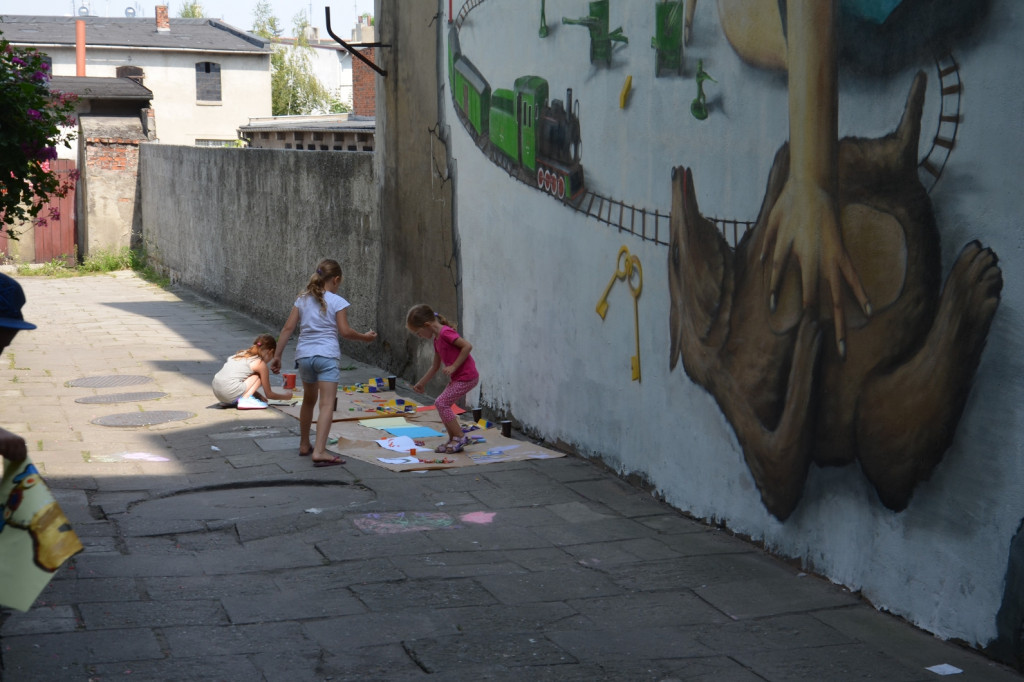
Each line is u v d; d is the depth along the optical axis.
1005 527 4.27
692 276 6.37
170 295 19.50
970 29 4.30
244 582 5.24
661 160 6.62
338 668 4.24
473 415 9.16
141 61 48.12
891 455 4.86
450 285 9.98
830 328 5.23
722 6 5.92
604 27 7.16
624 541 6.01
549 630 4.68
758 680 4.18
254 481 7.18
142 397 10.19
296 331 14.61
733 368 6.02
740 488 6.04
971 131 4.32
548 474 7.46
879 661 4.38
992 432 4.30
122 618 4.71
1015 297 4.16
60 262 23.94
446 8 9.69
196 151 19.05
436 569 5.47
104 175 23.70
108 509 6.50
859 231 4.98
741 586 5.28
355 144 19.81
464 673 4.21
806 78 5.28
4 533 3.39
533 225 8.34
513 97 8.52
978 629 4.41
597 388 7.57
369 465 7.67
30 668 4.14
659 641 4.57
